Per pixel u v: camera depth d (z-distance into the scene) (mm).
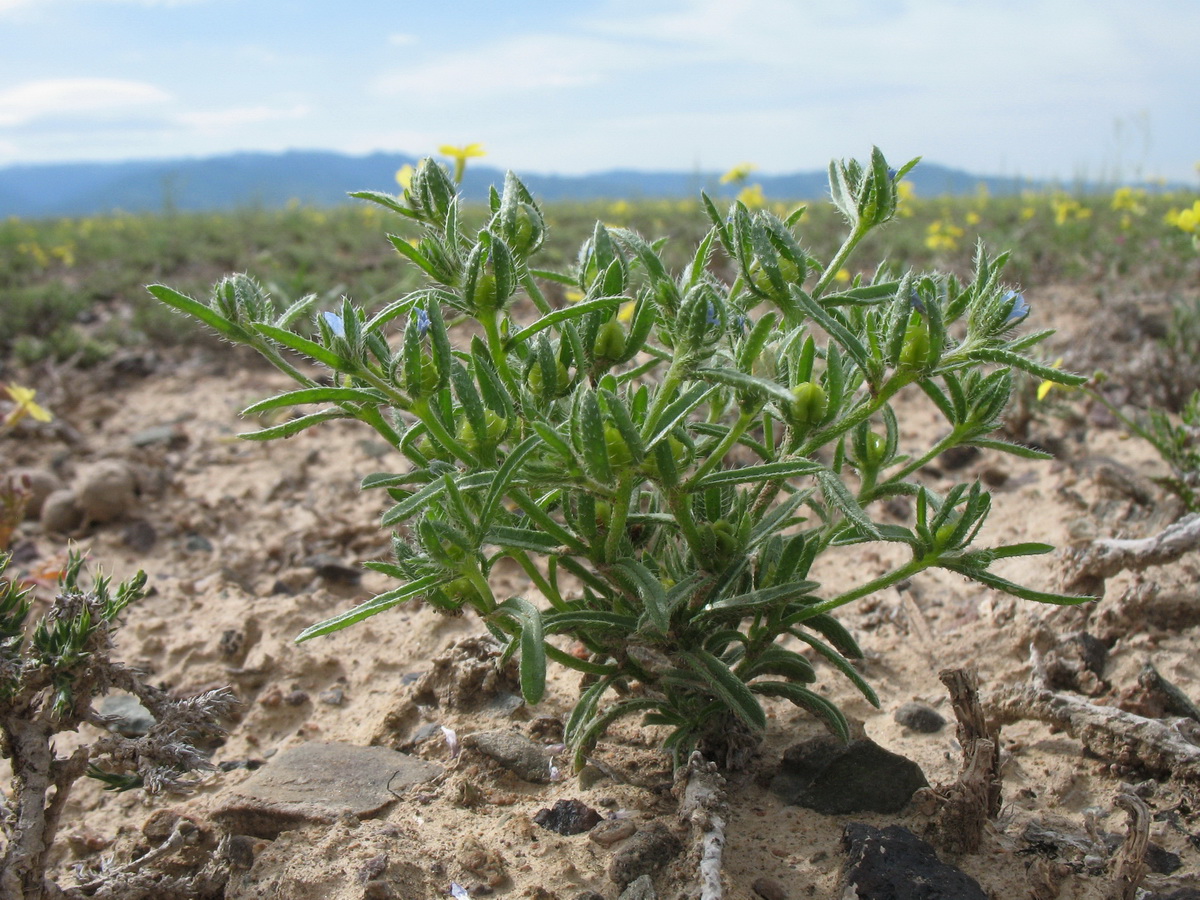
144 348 533
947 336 137
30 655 140
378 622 229
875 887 128
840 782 152
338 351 128
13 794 135
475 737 165
